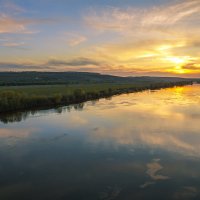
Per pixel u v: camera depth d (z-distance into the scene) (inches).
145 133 812.6
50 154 622.5
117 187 451.2
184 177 487.5
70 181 476.4
